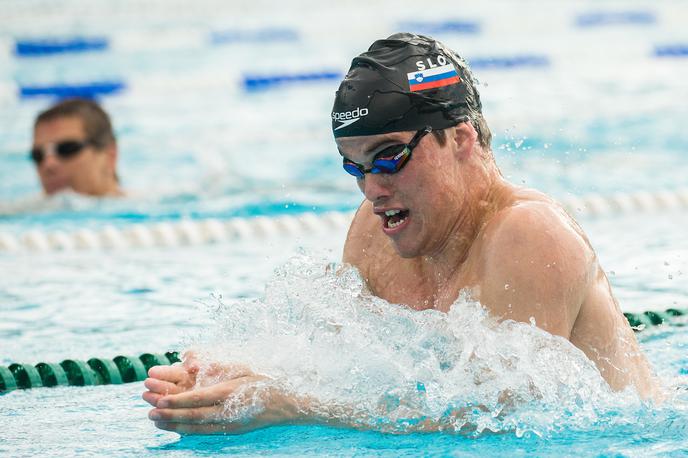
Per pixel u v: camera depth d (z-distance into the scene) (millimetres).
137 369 11039
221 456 7684
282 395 8180
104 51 47375
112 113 36219
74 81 39812
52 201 24234
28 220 22484
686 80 38000
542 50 44844
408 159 7629
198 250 19656
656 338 12000
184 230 21031
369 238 9164
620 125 30719
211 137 32125
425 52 7934
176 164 28469
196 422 8086
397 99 7602
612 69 40969
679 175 24391
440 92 7789
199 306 14359
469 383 7977
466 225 8102
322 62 43219
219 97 39094
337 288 9086
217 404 8086
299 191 24844
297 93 39688
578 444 7711
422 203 7789
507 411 7945
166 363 11430
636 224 20344
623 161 26109
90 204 24000
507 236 7766
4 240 20406
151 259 18734
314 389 8359
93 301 15016
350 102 7711
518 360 7793
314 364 8547
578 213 21516
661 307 13539
